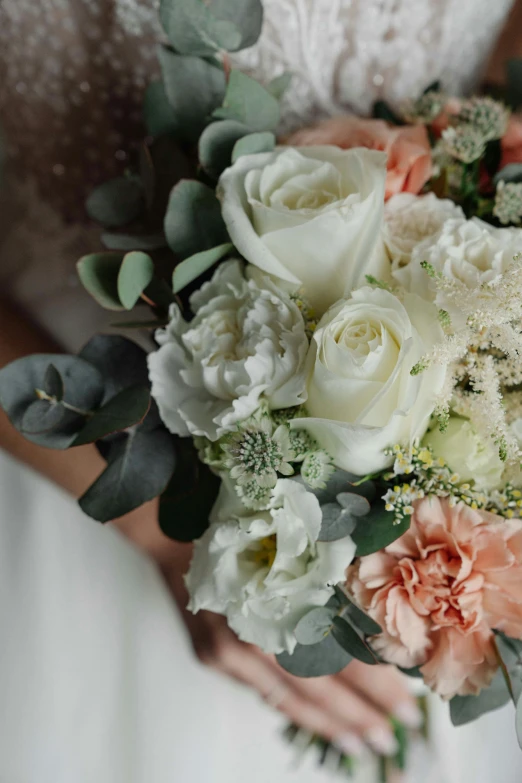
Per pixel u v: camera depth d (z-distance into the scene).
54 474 0.98
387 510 0.56
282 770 1.24
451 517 0.56
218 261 0.63
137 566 1.17
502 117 0.71
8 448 0.97
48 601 1.18
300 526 0.53
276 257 0.56
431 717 1.14
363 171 0.56
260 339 0.53
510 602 0.54
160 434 0.63
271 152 0.61
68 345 1.05
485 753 1.28
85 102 0.88
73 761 1.17
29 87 0.88
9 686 1.16
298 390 0.51
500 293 0.51
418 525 0.57
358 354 0.49
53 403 0.62
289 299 0.55
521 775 1.30
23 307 1.04
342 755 1.09
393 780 1.07
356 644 0.57
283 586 0.55
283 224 0.55
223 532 0.55
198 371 0.56
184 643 1.18
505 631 0.56
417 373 0.48
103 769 1.17
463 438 0.55
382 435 0.50
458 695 0.61
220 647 0.91
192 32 0.65
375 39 0.81
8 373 0.62
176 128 0.72
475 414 0.54
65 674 1.18
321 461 0.54
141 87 0.85
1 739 1.15
